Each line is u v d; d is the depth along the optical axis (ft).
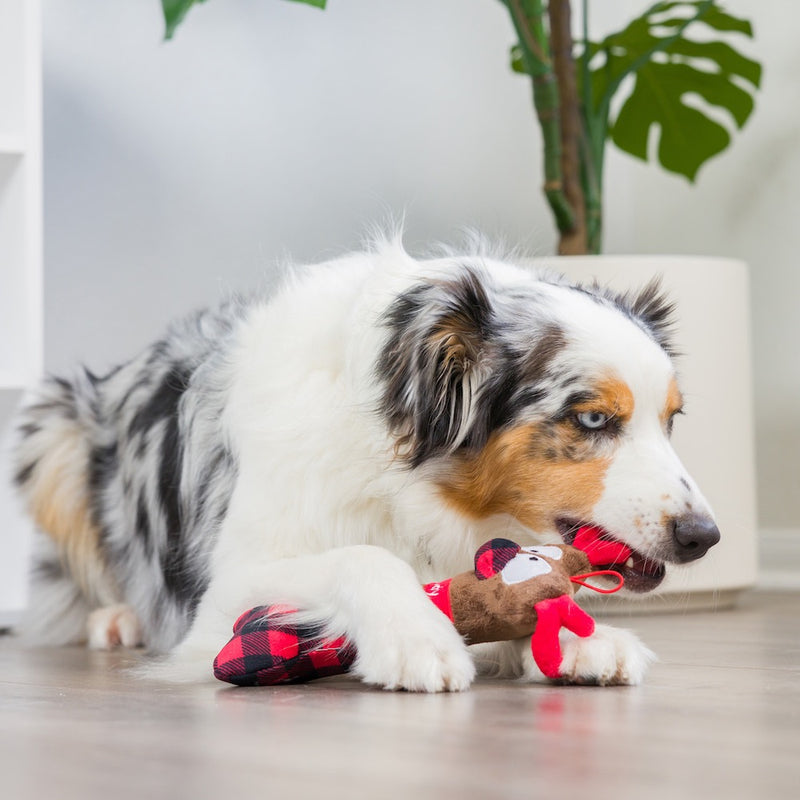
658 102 11.27
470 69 11.93
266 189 10.62
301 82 10.82
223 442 6.12
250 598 5.49
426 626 4.94
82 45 9.61
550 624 4.99
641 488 5.31
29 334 8.07
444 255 6.76
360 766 3.44
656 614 8.99
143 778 3.30
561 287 5.86
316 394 5.78
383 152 11.32
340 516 5.72
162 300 10.08
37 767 3.47
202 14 10.25
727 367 9.23
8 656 6.96
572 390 5.40
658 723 4.20
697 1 12.21
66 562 7.70
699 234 12.66
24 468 7.66
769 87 12.10
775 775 3.36
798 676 5.55
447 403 5.53
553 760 3.54
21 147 8.04
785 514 11.92
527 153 12.38
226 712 4.47
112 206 9.79
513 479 5.54
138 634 7.30
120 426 7.38
